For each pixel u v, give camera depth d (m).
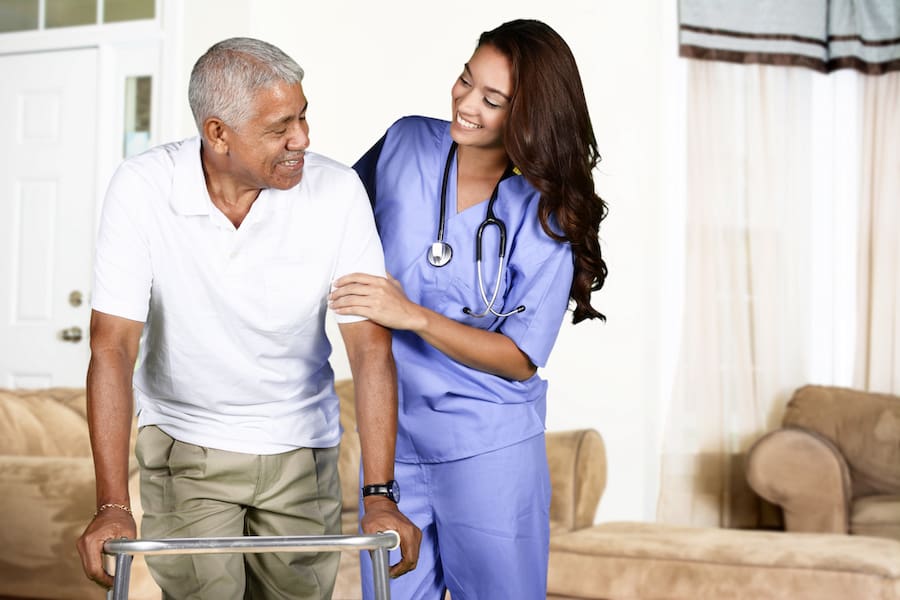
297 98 1.61
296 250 1.75
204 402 1.83
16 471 2.61
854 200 5.53
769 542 3.36
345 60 4.93
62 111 4.81
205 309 1.75
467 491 1.99
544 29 1.88
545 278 1.99
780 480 4.50
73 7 4.81
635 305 4.77
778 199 5.32
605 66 4.80
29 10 4.88
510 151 1.88
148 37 4.66
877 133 5.47
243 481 1.86
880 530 4.47
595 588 3.35
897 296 5.45
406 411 2.02
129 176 1.69
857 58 5.43
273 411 1.87
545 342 2.00
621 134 4.79
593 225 1.96
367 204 1.83
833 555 3.17
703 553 3.26
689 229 5.23
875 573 3.08
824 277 5.53
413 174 2.03
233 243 1.72
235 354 1.79
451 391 1.99
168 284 1.73
